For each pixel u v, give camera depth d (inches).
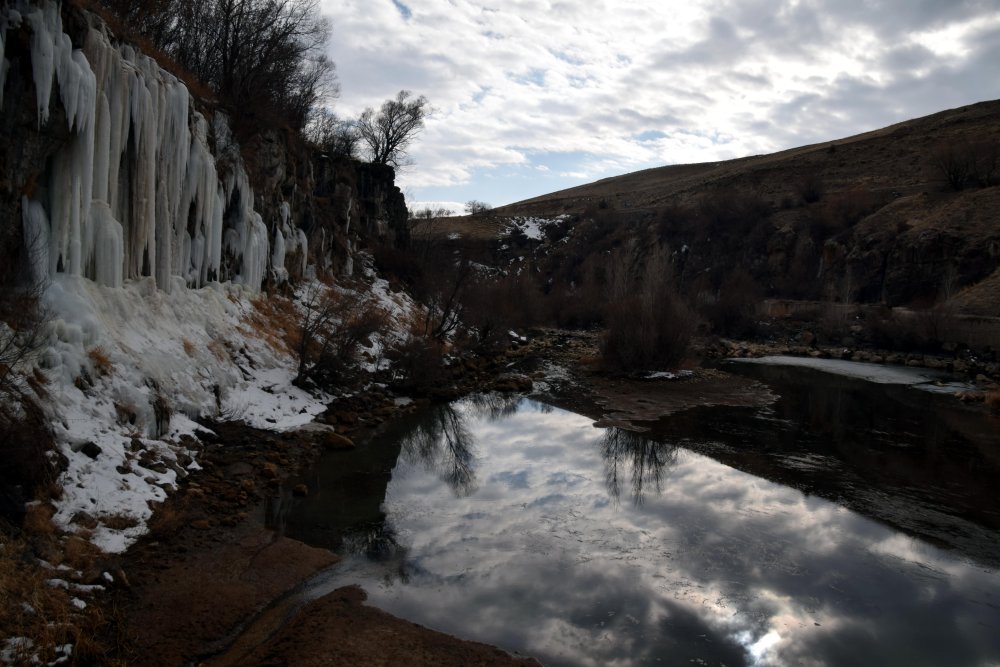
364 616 327.9
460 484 550.3
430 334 1203.9
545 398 948.6
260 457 539.2
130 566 338.6
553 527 465.1
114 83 517.0
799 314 1903.3
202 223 711.7
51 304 436.8
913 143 2962.6
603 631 334.0
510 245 3339.1
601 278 2534.5
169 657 278.7
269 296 914.1
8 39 418.3
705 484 576.7
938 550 455.8
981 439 770.8
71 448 383.9
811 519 504.7
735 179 3371.1
